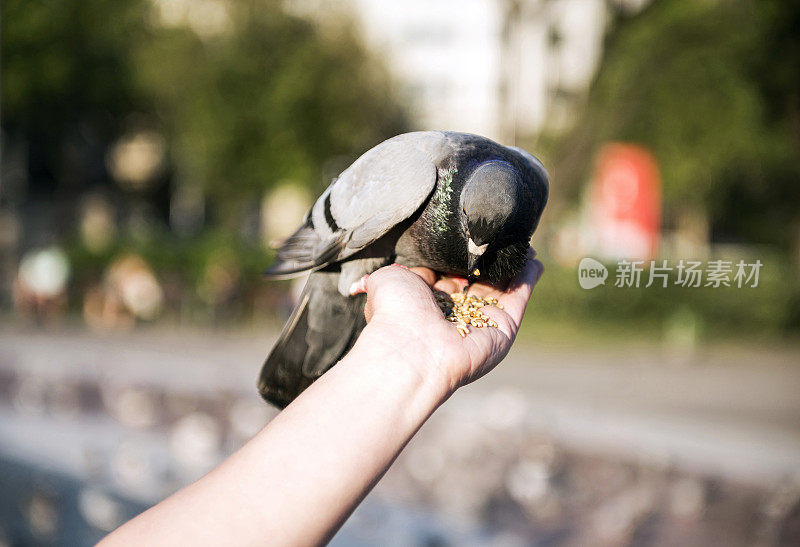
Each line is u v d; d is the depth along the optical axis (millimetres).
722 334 17438
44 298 18516
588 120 21875
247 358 14625
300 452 1035
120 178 37188
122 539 922
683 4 20219
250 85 22031
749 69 20266
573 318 17969
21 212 32125
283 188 24500
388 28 44062
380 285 1490
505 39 45406
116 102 30000
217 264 19766
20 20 26828
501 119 45219
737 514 5551
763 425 9242
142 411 8273
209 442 6629
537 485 5738
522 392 11406
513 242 2467
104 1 27484
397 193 2602
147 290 19156
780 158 21406
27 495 5734
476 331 1412
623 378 13133
